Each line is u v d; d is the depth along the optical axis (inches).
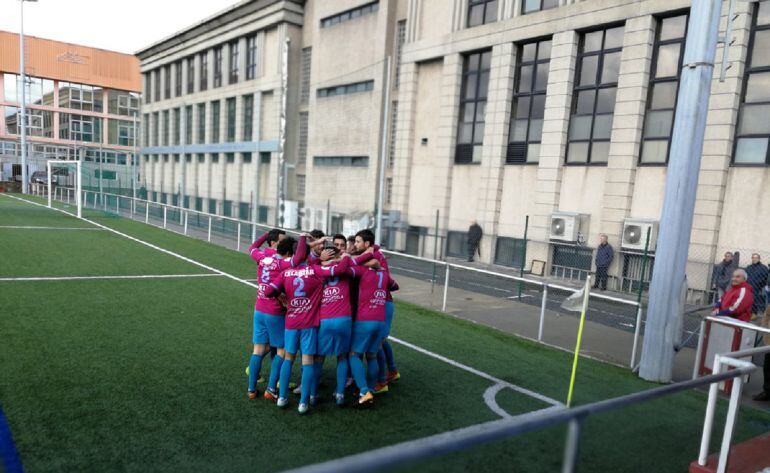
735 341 249.4
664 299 254.1
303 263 194.9
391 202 880.3
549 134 655.1
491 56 727.7
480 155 754.2
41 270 433.7
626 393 238.4
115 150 2180.1
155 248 613.6
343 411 195.8
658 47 571.5
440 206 791.1
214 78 1387.8
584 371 267.4
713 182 510.3
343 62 991.6
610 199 594.2
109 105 2212.1
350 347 199.0
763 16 494.0
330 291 189.3
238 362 242.2
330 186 1037.2
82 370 219.3
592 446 129.6
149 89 1796.3
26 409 179.5
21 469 142.6
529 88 698.8
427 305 418.3
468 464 101.1
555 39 646.5
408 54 831.1
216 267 513.0
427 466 84.9
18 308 311.1
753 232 493.7
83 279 408.8
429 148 819.4
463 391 227.0
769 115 489.1
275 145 1147.9
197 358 243.9
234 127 1327.5
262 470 150.8
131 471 145.7
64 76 2058.3
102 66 2140.7
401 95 845.2
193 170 1503.4
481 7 745.0
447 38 772.0
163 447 160.2
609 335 353.7
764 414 218.1
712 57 238.4
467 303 438.3
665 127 564.1
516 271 659.4
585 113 634.8
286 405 196.2
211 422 179.5
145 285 402.3
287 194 1149.1
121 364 229.6
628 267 568.7
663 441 156.9
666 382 256.4
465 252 762.2
